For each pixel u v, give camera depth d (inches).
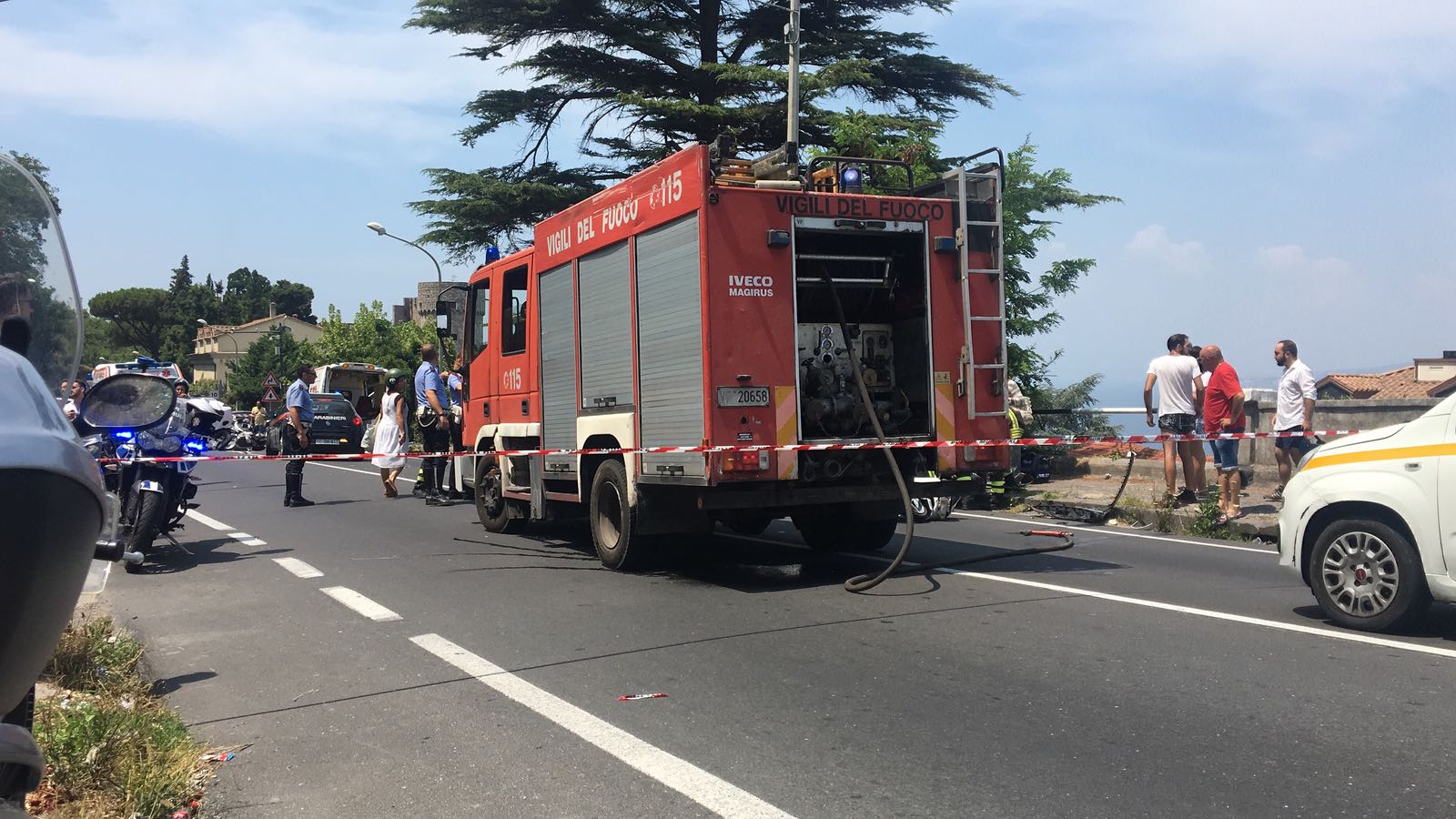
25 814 73.9
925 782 157.1
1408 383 2064.5
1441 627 253.8
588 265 362.6
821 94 973.8
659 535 340.2
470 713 194.1
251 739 181.6
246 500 616.4
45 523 76.3
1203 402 470.0
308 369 584.4
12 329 110.6
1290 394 459.8
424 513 540.7
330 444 1228.5
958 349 332.2
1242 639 242.7
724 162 326.0
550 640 248.7
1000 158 335.0
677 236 308.7
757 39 1102.4
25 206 112.6
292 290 5546.3
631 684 210.5
